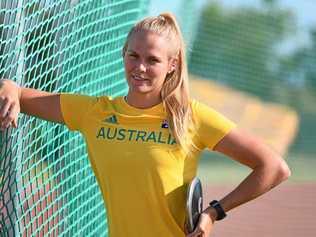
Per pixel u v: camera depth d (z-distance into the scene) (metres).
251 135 9.05
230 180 32.47
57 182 12.50
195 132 8.93
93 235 14.38
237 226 23.36
